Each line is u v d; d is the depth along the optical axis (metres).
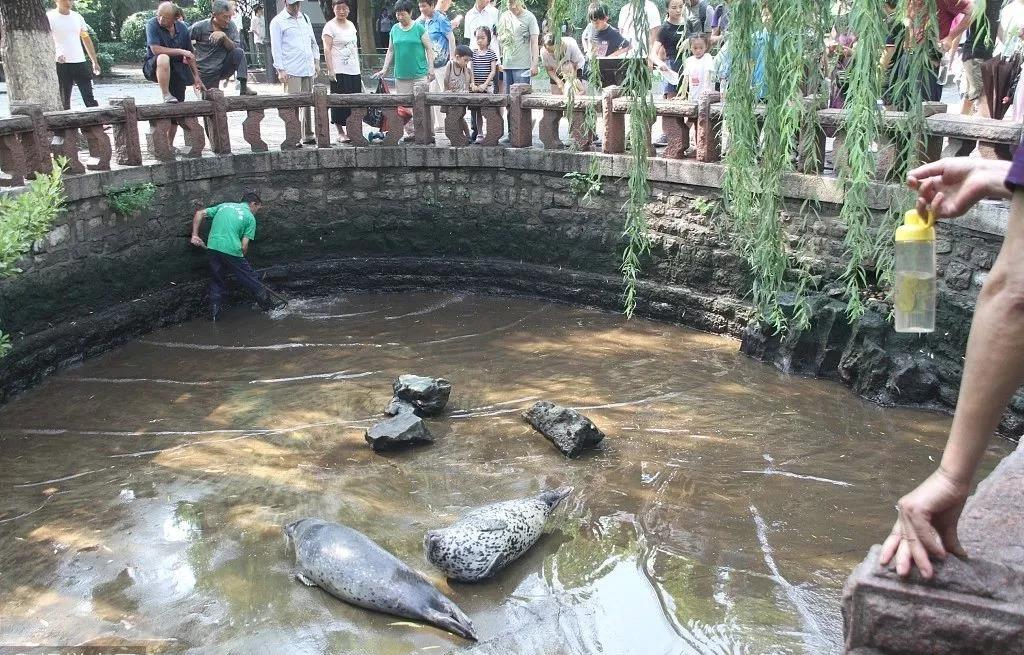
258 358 8.88
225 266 10.08
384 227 11.13
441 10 12.48
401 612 4.77
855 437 6.98
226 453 6.82
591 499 6.07
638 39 4.07
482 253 11.07
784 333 8.30
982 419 1.69
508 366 8.60
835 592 4.98
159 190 9.71
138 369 8.59
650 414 7.46
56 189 6.93
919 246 2.10
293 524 5.50
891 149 7.43
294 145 10.85
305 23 11.40
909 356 7.58
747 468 6.50
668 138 9.48
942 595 1.81
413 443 6.89
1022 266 1.53
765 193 4.12
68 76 12.06
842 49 4.07
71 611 4.91
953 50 7.12
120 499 6.14
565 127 12.43
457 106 10.78
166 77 10.41
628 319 9.98
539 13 11.54
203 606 4.94
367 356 8.91
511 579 5.19
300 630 4.72
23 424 7.38
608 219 10.12
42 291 8.31
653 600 4.94
